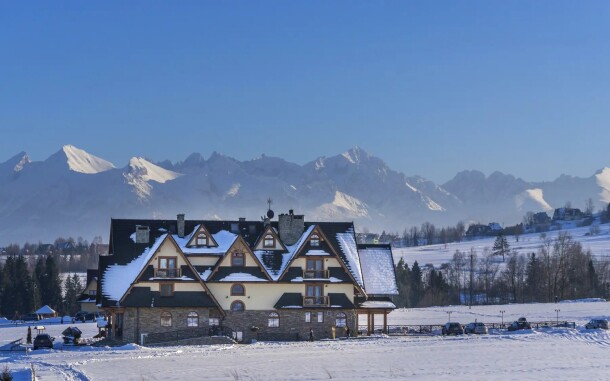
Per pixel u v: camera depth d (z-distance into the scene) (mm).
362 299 134375
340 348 114000
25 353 111688
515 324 143250
